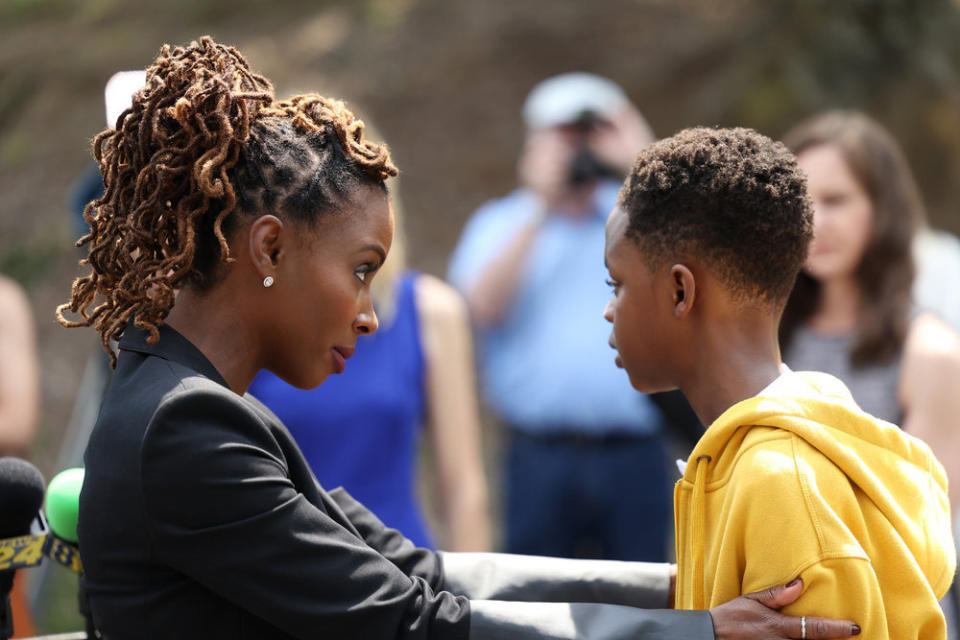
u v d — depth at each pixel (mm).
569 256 9711
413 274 7480
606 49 19969
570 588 4539
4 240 18609
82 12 22859
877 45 17875
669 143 4090
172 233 3781
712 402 4066
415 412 7246
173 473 3527
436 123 19641
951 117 17641
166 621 3639
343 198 3820
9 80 21391
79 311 4012
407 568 4555
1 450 7676
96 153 3965
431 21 21219
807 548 3570
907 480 3871
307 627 3578
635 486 9414
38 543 4137
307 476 4215
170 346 3781
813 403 3818
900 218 6883
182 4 22438
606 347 9492
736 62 18766
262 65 20484
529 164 10102
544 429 9477
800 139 7188
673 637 3604
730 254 3945
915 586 3693
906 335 6711
